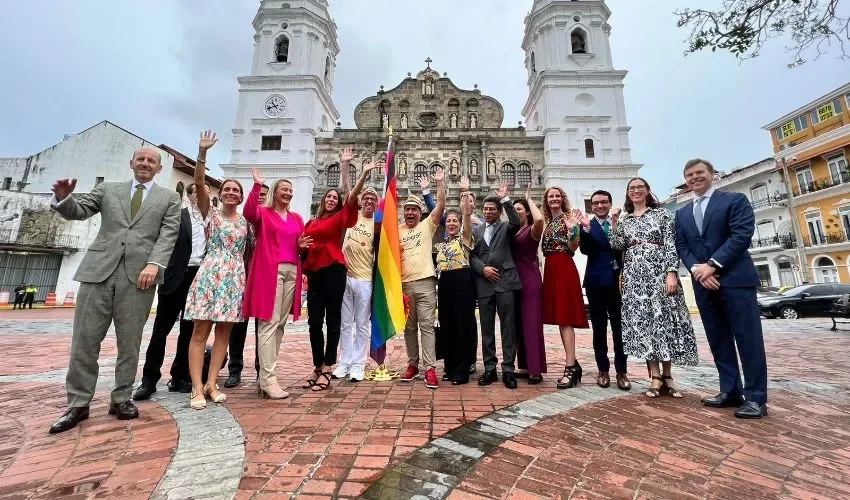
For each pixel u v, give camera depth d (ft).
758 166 93.09
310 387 13.91
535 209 14.43
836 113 80.02
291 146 93.35
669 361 12.91
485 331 14.76
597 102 96.43
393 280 15.30
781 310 51.34
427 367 14.12
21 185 82.02
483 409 10.93
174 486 6.50
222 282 12.15
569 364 13.99
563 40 100.12
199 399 11.46
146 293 10.84
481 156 96.58
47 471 7.25
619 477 7.14
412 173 96.43
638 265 13.21
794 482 7.17
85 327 10.16
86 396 10.15
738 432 9.59
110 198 10.93
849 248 77.05
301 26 100.94
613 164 91.86
